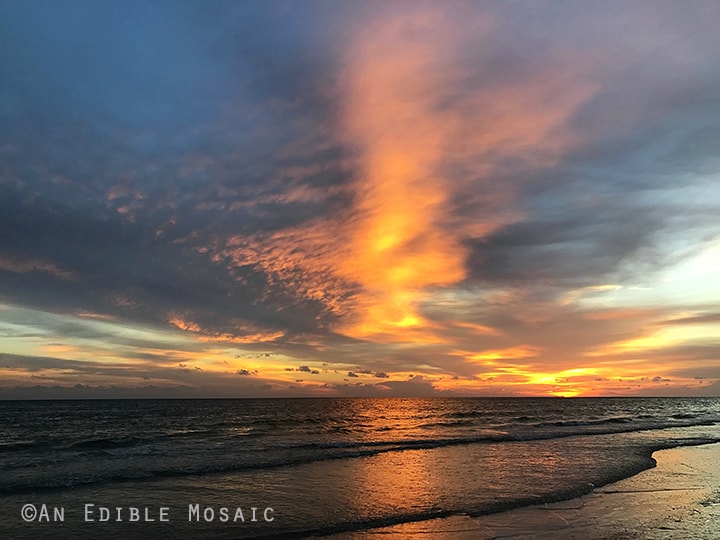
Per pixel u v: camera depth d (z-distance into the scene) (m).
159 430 37.38
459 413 68.00
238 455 20.02
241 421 48.72
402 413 68.06
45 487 13.47
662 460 19.16
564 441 26.00
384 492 12.99
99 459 19.00
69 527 9.95
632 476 15.51
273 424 43.81
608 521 10.42
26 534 9.52
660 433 32.00
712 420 50.47
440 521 10.41
